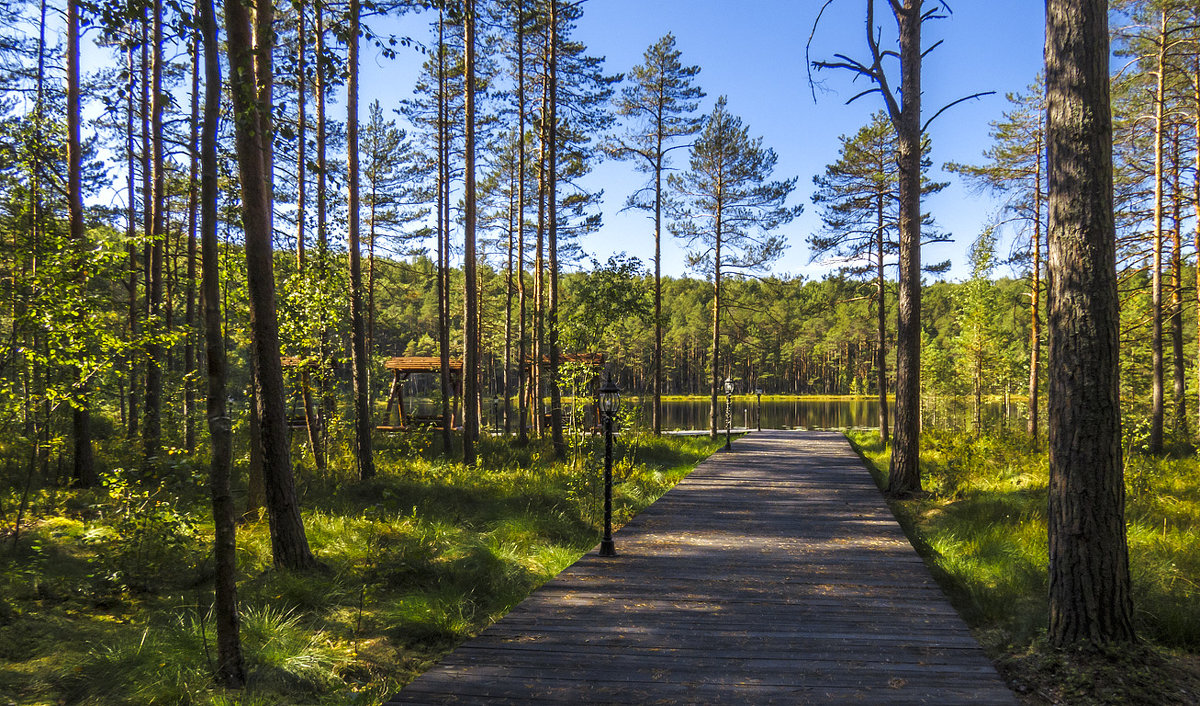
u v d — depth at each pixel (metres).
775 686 3.48
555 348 15.41
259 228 6.39
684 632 4.30
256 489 8.39
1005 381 37.91
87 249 8.12
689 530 7.67
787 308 80.81
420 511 9.39
